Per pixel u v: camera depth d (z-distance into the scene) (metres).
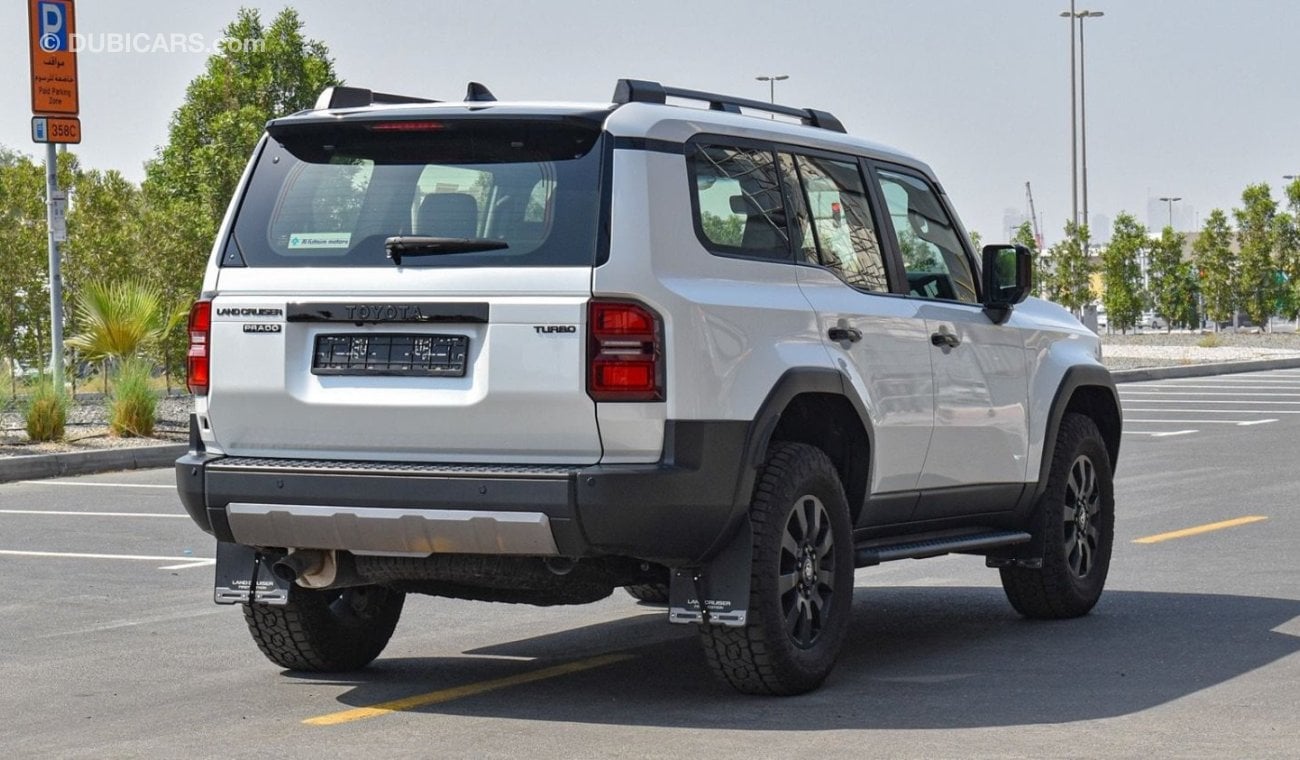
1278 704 6.41
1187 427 21.20
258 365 6.39
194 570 10.51
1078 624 8.35
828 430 7.04
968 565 10.52
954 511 7.81
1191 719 6.16
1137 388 30.05
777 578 6.39
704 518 6.13
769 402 6.36
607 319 5.96
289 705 6.66
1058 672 7.10
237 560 6.64
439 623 8.64
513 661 7.59
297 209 6.49
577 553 5.98
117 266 26.86
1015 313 8.27
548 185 6.15
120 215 29.16
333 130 6.51
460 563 6.30
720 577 6.33
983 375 7.83
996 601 9.15
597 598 6.75
